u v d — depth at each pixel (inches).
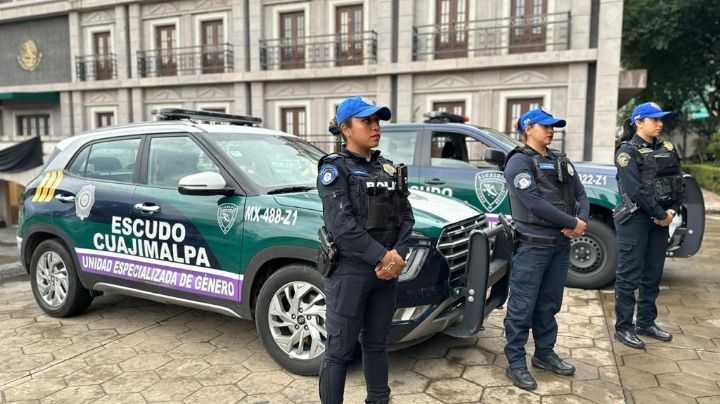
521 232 127.6
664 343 153.9
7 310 187.6
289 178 151.9
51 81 823.1
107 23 761.6
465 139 230.5
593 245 207.2
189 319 175.5
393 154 240.5
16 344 154.7
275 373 133.9
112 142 168.4
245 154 152.1
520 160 126.0
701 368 137.4
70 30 784.9
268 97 675.4
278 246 129.8
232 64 692.1
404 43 596.4
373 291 100.7
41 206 175.6
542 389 125.7
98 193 163.2
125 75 750.5
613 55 510.9
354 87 631.8
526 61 539.2
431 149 233.0
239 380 130.3
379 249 92.2
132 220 154.9
